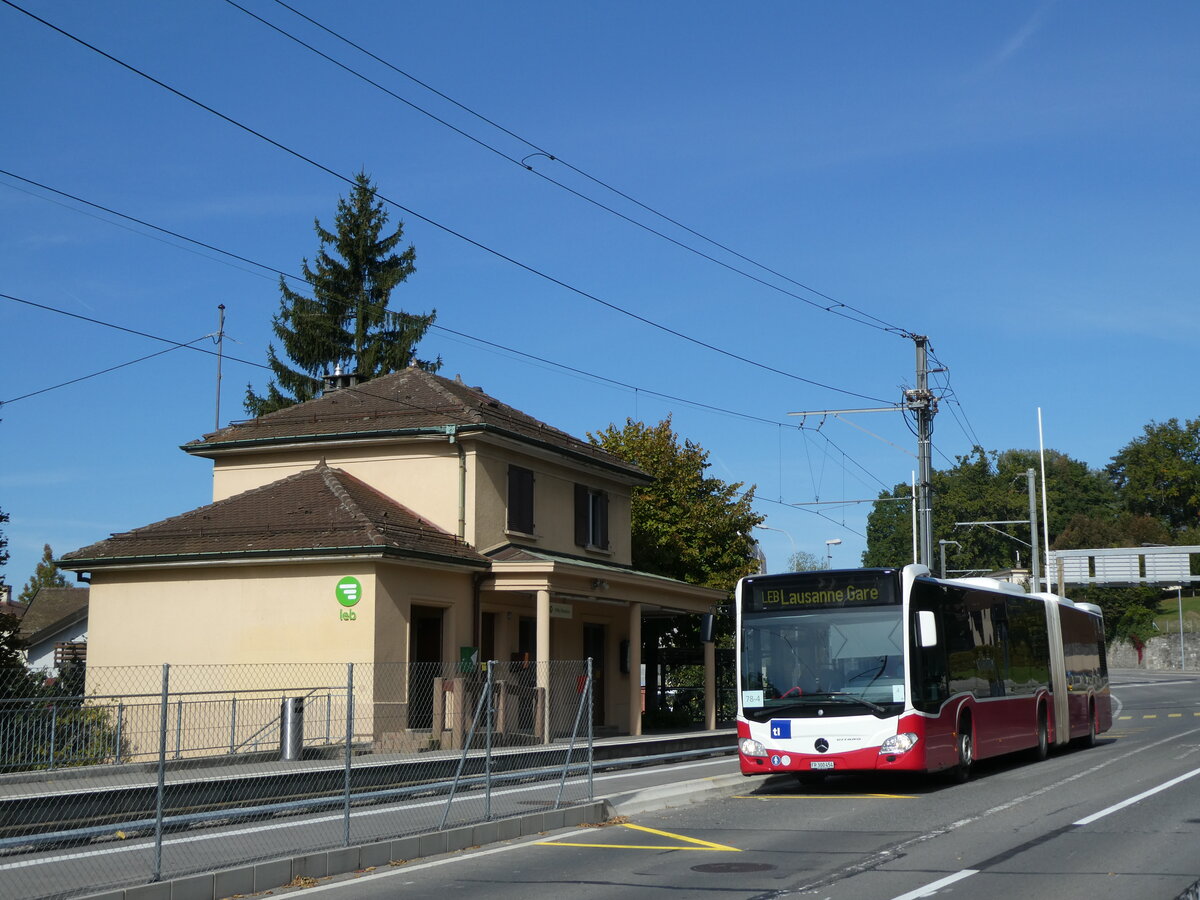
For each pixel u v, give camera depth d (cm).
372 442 3031
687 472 4166
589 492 3500
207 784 1453
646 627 4044
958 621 2020
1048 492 11300
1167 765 2214
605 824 1548
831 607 1848
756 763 1825
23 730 1215
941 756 1853
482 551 2953
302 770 1609
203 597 2706
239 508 2867
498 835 1410
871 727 1772
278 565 2648
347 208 5456
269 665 2622
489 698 1470
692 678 4291
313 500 2828
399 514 2892
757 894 1041
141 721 2667
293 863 1140
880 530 10812
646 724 3678
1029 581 6775
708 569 4116
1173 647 8725
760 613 1880
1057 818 1498
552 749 1994
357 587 2589
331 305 5412
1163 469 10975
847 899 1009
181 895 1034
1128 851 1239
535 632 3194
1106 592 9038
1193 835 1348
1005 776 2078
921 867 1161
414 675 2698
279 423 3216
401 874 1189
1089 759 2411
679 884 1101
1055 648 2614
